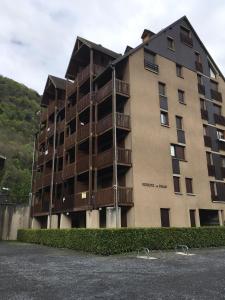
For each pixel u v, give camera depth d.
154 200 23.45
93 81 27.33
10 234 34.59
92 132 25.67
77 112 28.89
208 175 28.52
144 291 8.18
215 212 28.50
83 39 29.12
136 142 23.89
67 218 29.20
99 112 28.31
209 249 20.31
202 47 33.50
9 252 19.39
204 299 7.36
